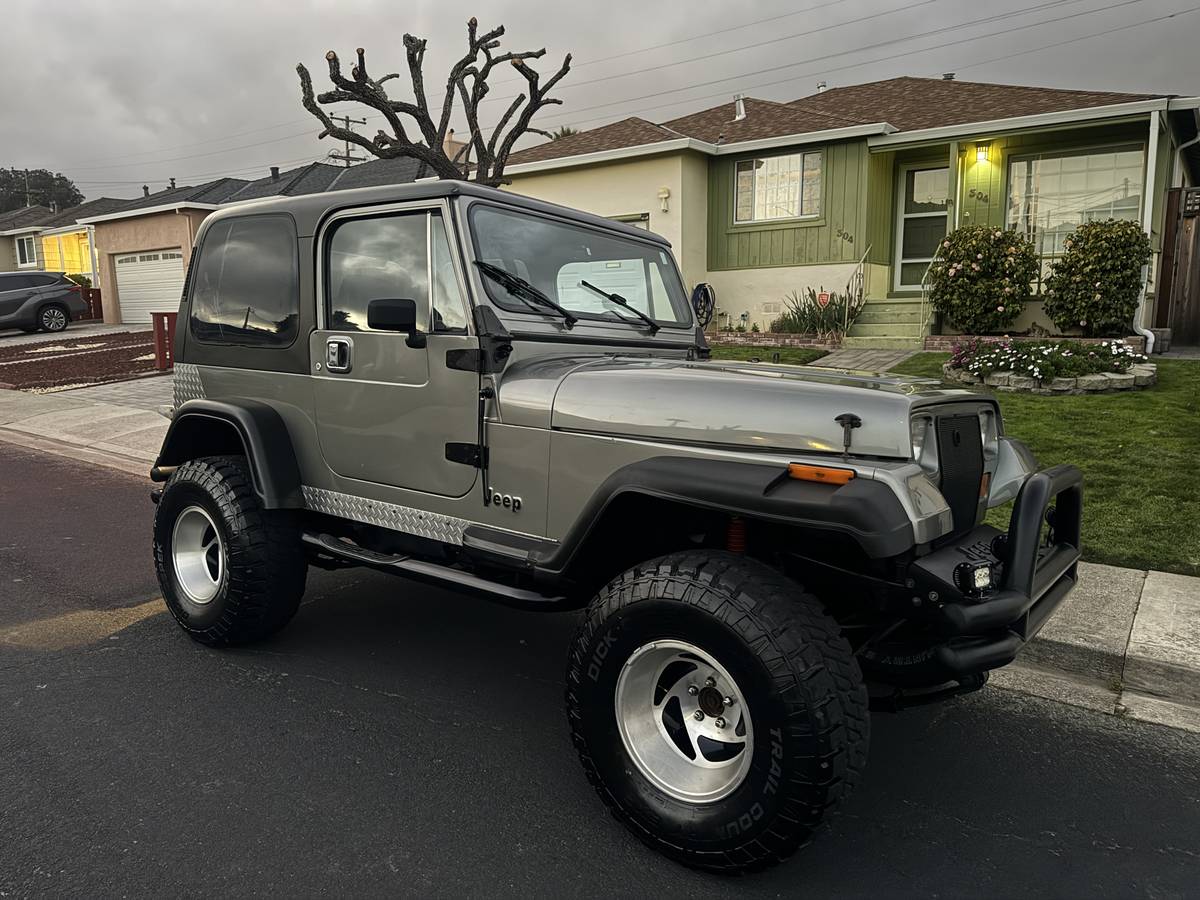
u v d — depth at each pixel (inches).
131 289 1018.7
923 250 576.4
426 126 394.9
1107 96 502.6
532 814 103.6
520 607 113.0
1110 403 319.3
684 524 107.5
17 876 89.4
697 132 630.5
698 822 90.0
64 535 229.6
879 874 94.0
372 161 983.0
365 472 131.8
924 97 604.4
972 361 369.1
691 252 592.7
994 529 109.0
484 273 116.0
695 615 88.0
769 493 87.0
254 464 137.8
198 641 150.6
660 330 145.8
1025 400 331.6
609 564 108.9
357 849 95.7
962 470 104.7
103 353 682.8
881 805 108.1
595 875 92.4
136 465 326.0
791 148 568.4
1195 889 92.4
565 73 410.3
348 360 130.8
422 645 155.9
